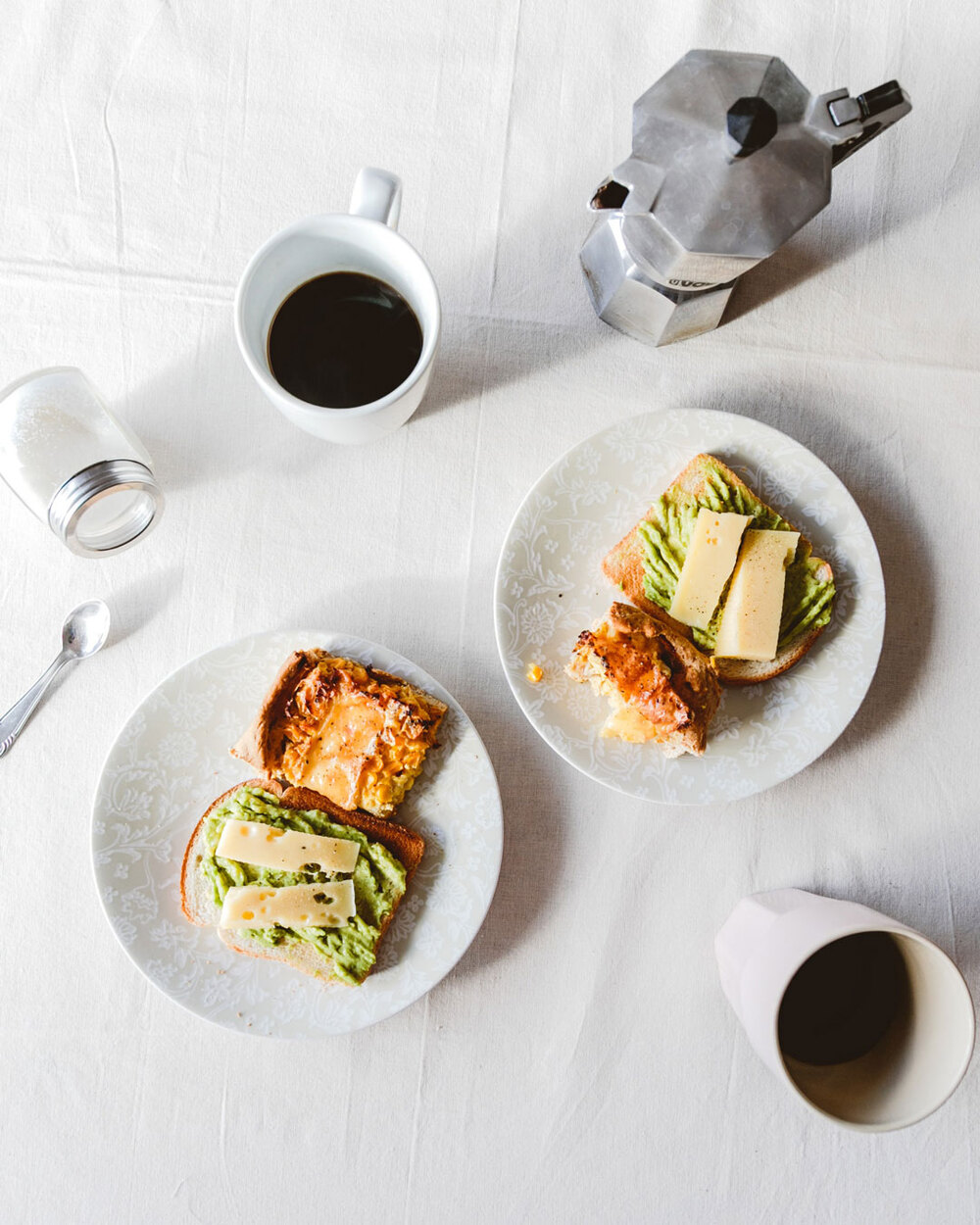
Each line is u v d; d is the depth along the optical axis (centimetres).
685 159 57
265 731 63
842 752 69
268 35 69
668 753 64
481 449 69
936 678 69
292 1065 67
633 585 66
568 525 66
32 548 68
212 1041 67
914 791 69
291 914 63
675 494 66
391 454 69
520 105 69
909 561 69
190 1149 67
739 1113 68
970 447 69
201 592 68
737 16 69
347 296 63
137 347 68
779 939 60
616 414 69
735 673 65
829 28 69
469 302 69
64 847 68
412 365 63
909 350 69
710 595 64
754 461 66
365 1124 67
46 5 68
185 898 65
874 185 69
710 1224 67
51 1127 67
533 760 68
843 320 69
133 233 68
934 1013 60
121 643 68
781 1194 67
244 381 69
